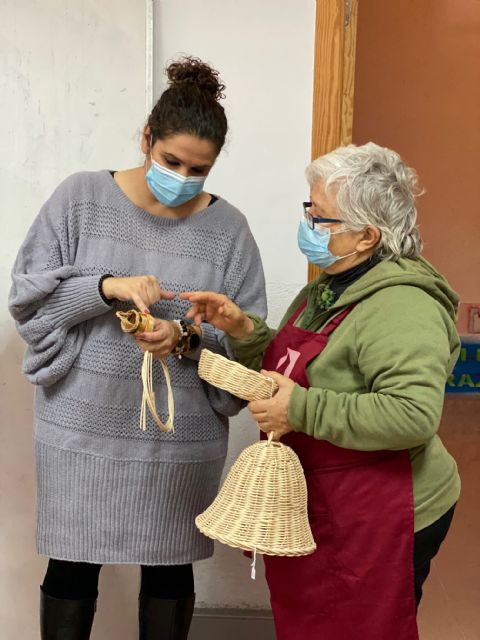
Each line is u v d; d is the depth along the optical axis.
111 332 1.46
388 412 1.19
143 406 1.38
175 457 1.51
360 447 1.24
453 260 5.05
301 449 1.39
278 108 2.07
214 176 2.09
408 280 1.29
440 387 1.21
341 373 1.33
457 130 4.86
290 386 1.28
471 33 4.72
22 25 1.85
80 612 1.53
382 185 1.33
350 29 2.01
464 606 2.49
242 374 1.27
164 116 1.34
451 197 4.96
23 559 1.98
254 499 1.22
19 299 1.40
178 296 1.49
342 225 1.34
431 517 1.36
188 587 1.63
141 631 1.62
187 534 1.56
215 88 1.42
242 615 2.22
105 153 1.93
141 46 1.91
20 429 1.95
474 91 4.80
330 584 1.37
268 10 2.02
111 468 1.48
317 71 2.03
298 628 1.43
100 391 1.46
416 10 4.67
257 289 1.60
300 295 1.62
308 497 1.39
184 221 1.51
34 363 1.46
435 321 1.25
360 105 4.79
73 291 1.38
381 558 1.32
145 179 1.47
